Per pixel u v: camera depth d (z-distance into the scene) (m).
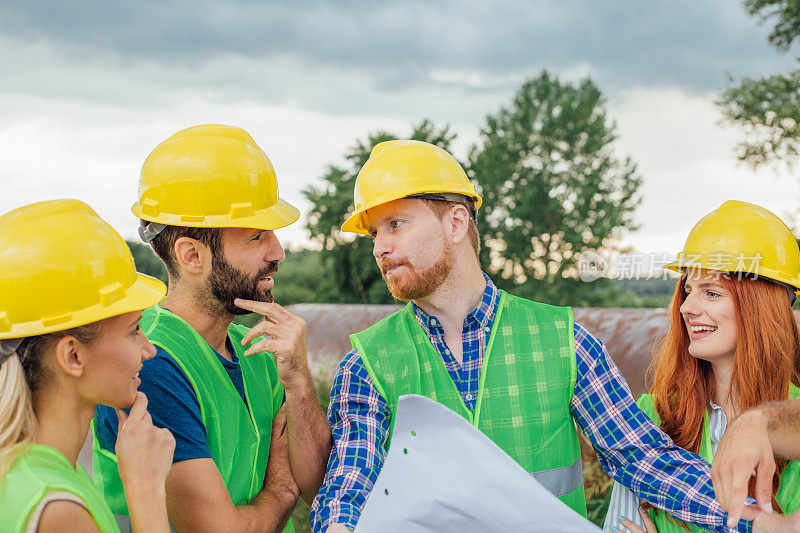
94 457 2.04
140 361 1.62
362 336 2.06
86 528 1.40
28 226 1.52
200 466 1.88
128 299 1.57
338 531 1.73
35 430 1.49
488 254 45.84
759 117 19.98
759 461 1.62
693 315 2.08
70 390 1.54
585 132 47.84
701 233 2.07
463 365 2.01
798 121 19.47
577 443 2.04
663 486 1.91
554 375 1.98
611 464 2.03
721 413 2.12
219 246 2.02
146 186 2.05
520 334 2.01
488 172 47.31
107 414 1.99
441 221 1.97
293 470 2.12
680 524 1.98
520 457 1.93
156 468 1.65
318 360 5.98
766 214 2.07
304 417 2.06
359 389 1.98
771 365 2.01
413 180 1.92
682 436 2.12
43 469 1.43
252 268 2.06
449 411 1.69
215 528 1.88
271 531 2.01
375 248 1.99
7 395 1.45
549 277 43.03
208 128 2.11
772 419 1.69
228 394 2.07
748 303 2.02
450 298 2.00
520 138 48.34
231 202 2.01
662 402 2.18
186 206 2.00
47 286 1.48
